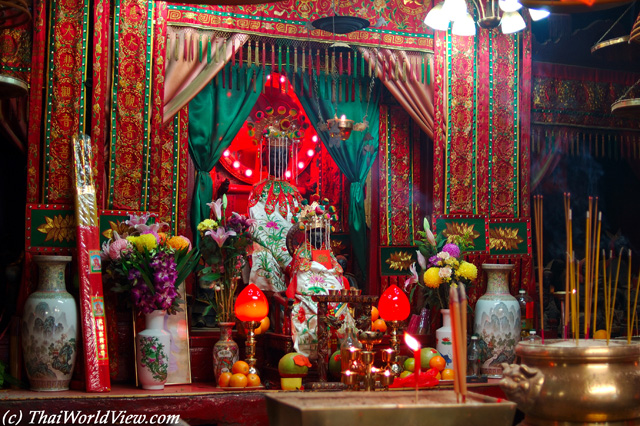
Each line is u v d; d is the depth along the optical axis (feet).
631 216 27.96
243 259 19.49
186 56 20.20
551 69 25.32
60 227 18.19
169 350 17.54
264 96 26.91
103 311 17.16
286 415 7.43
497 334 19.76
